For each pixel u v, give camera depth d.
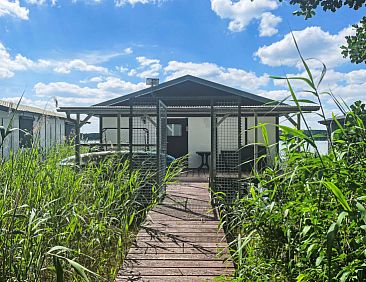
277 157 2.53
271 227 2.44
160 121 6.45
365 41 4.00
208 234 4.06
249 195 2.87
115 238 3.67
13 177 2.59
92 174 4.06
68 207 2.73
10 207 2.33
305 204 1.86
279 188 2.42
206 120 14.32
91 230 3.13
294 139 2.29
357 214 1.46
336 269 1.68
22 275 2.05
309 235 1.96
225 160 7.53
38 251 2.15
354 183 1.63
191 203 5.93
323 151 2.02
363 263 1.56
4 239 2.05
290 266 2.16
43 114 3.22
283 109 7.30
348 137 2.03
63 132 14.98
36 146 3.19
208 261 3.20
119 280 2.79
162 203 5.82
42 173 3.00
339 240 1.74
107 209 3.56
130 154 5.81
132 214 4.00
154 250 3.51
